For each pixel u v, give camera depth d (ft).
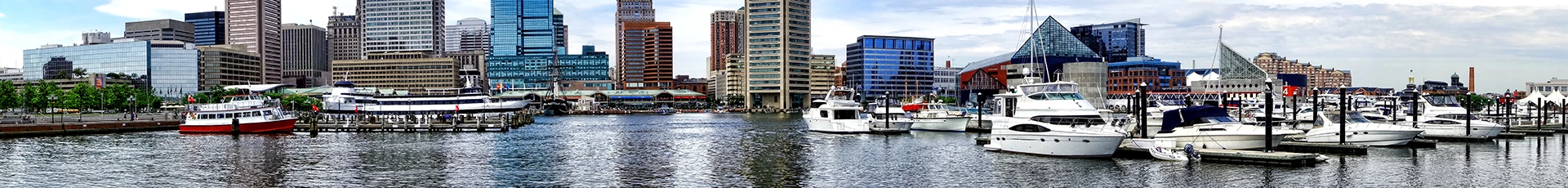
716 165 306.76
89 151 361.10
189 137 452.76
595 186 256.32
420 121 545.85
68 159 326.65
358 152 360.89
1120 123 346.95
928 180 260.62
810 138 449.89
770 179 267.59
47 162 318.04
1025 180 256.93
